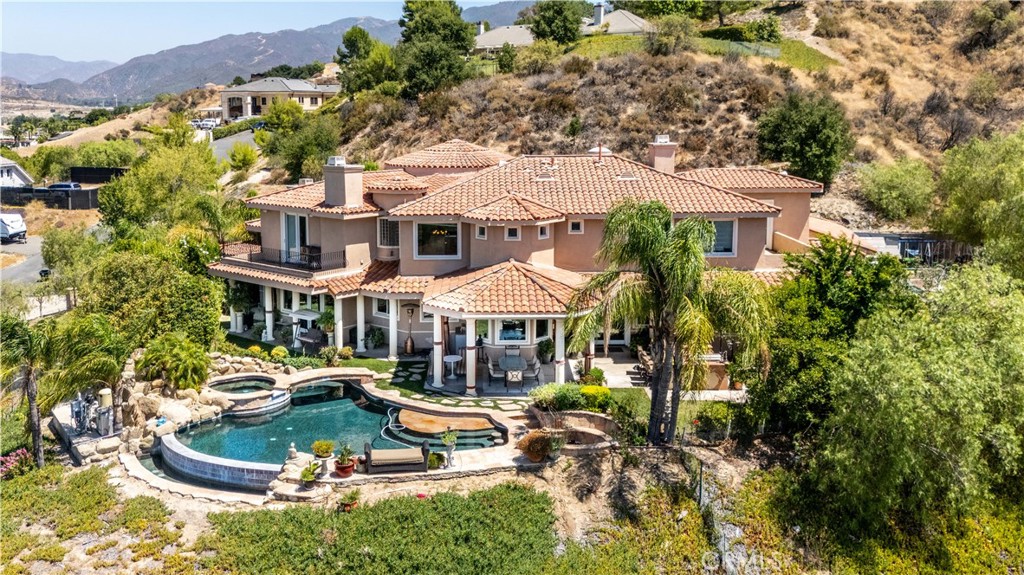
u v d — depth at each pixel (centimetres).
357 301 3425
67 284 4338
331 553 1980
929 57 9425
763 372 2330
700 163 6419
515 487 2262
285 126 9275
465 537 2081
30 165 10131
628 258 2275
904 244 4866
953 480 2228
